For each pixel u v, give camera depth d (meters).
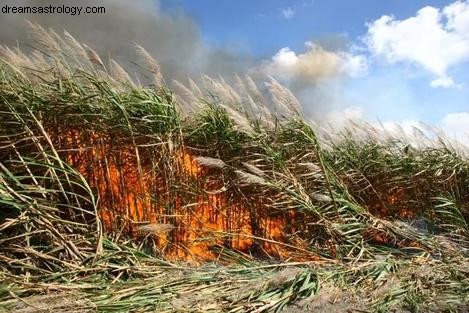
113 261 4.67
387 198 7.09
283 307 3.92
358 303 4.04
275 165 6.11
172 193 5.60
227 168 6.04
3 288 3.81
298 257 5.62
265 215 6.16
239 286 4.18
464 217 6.84
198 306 3.79
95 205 4.80
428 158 7.26
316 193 6.00
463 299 4.01
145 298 3.88
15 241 4.47
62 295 3.86
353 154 7.08
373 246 5.70
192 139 6.13
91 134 5.43
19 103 5.01
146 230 5.02
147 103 5.52
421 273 4.52
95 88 5.54
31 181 5.02
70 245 4.51
